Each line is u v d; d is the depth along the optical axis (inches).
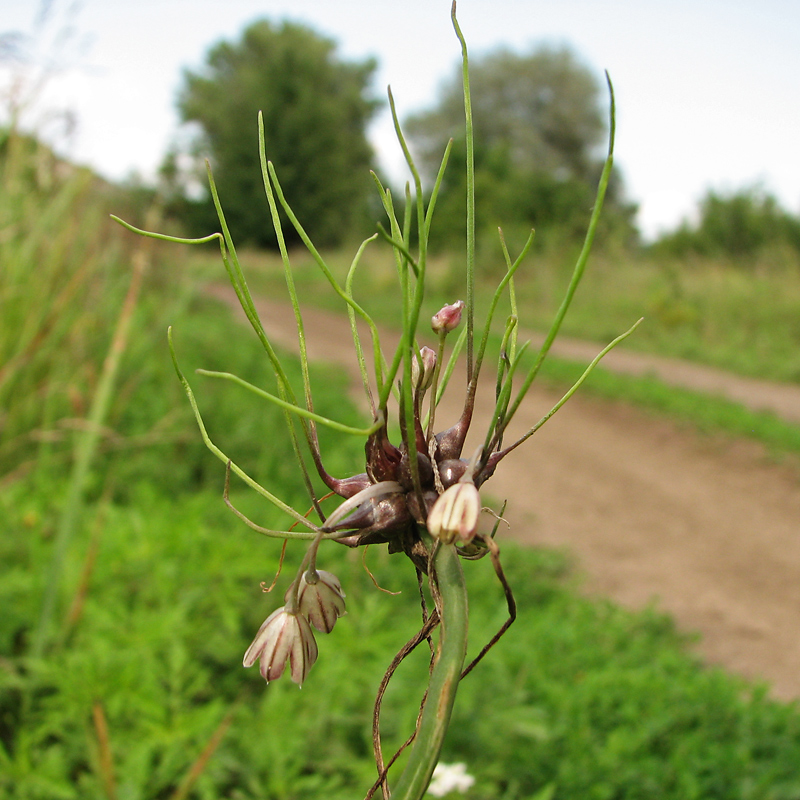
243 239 1416.1
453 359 32.1
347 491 30.9
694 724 119.0
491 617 137.6
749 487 273.1
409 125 1763.0
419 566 28.8
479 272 701.9
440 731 24.6
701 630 176.7
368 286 810.8
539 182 874.1
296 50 1589.6
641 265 689.6
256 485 30.5
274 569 124.0
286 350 432.5
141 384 203.6
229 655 107.0
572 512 248.5
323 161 1465.3
